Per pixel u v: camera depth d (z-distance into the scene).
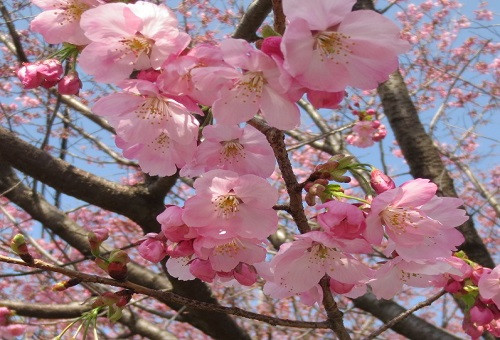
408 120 0.70
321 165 0.28
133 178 1.09
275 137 0.28
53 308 0.67
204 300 0.68
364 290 0.32
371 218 0.28
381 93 0.73
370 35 0.26
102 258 0.28
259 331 1.07
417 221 0.28
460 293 0.33
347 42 0.26
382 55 0.26
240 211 0.28
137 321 0.77
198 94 0.26
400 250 0.29
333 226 0.26
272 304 1.04
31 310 0.66
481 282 0.32
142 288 0.28
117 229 1.13
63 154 0.83
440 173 0.67
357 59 0.26
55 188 0.61
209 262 0.29
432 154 0.68
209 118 0.30
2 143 0.59
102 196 0.62
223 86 0.26
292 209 0.29
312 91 0.26
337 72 0.26
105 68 0.27
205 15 0.93
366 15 0.25
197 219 0.28
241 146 0.30
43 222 0.68
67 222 0.68
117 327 1.01
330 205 0.27
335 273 0.30
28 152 0.60
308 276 0.30
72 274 0.27
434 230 0.28
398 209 0.28
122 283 0.28
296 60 0.25
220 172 0.28
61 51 0.31
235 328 0.72
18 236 0.26
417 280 0.32
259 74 0.26
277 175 1.01
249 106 0.26
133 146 0.30
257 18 0.54
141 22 0.26
